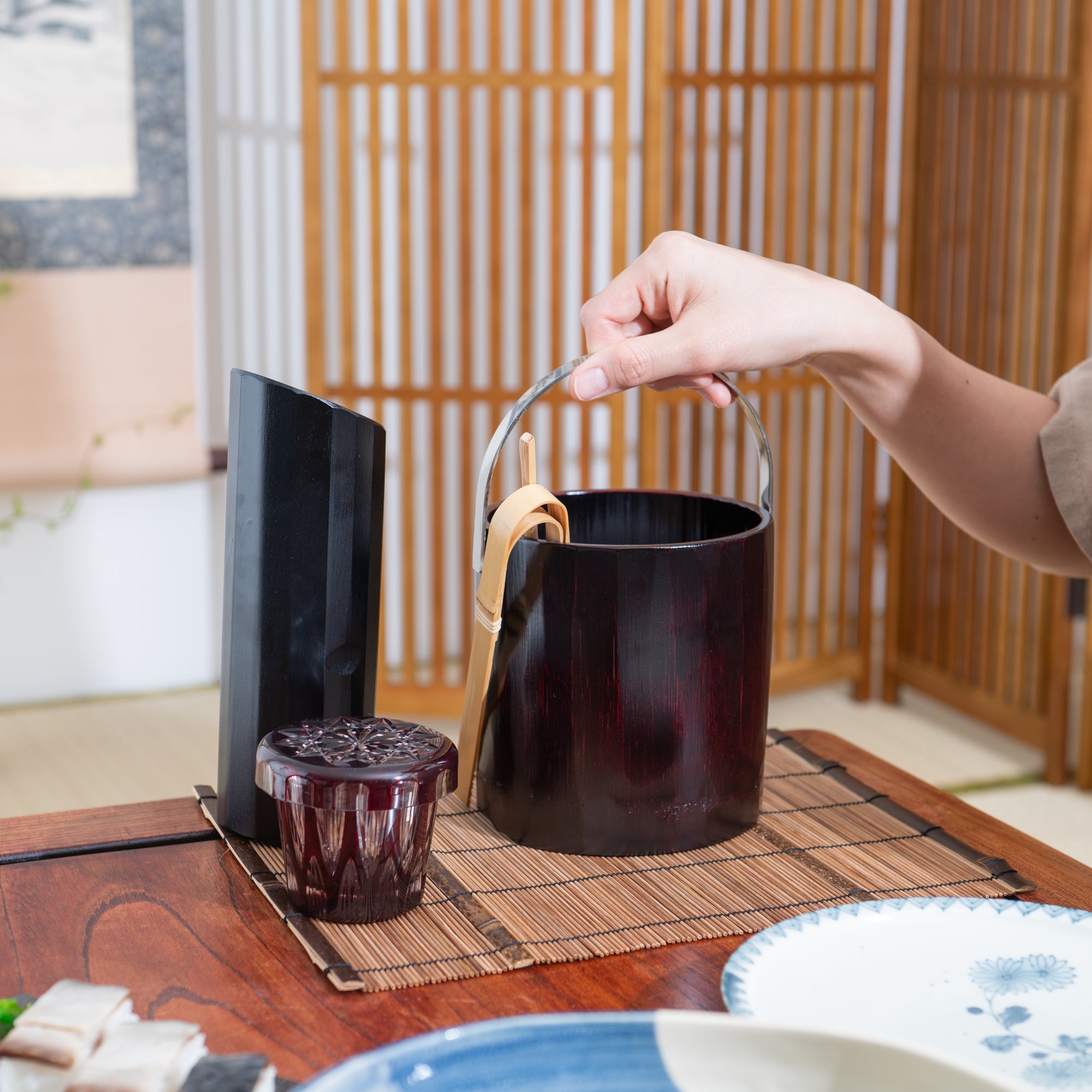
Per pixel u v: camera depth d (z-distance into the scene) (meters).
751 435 2.66
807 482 2.51
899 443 0.86
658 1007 0.55
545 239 2.62
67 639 2.54
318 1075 0.45
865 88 2.65
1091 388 0.83
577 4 2.53
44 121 2.30
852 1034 0.45
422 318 2.61
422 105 2.52
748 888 0.66
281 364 2.61
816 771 0.81
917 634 2.62
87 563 2.53
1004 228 2.34
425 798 0.60
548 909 0.63
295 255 2.57
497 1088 0.45
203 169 2.48
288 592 0.68
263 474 0.68
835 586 2.95
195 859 0.69
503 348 2.61
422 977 0.57
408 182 2.24
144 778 2.19
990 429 0.85
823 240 2.72
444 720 2.43
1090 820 2.12
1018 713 2.35
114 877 0.67
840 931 0.59
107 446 2.45
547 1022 0.46
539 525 0.72
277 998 0.56
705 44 2.27
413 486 2.39
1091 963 0.57
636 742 0.67
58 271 2.36
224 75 2.46
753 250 2.66
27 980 0.56
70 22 2.28
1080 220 2.16
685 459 2.67
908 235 2.52
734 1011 0.51
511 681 0.69
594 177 2.43
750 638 0.70
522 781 0.69
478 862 0.68
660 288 0.76
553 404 2.34
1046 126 2.24
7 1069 0.46
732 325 0.73
